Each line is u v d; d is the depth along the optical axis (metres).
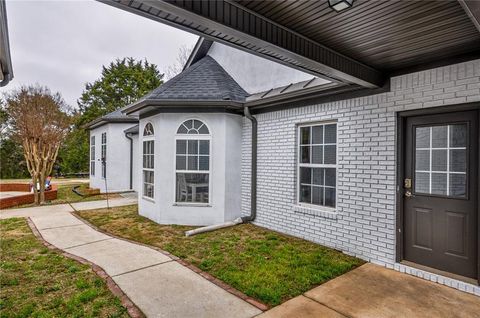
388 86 4.15
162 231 5.97
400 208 4.07
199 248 4.85
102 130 13.53
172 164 6.60
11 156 23.14
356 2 2.36
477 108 3.37
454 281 3.46
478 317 2.82
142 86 27.88
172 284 3.49
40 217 7.36
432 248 3.82
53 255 4.47
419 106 3.84
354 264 4.21
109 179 12.70
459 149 3.59
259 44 2.72
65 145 23.08
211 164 6.52
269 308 2.97
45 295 3.20
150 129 7.27
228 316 2.81
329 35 2.97
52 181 20.02
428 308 2.98
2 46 3.32
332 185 5.12
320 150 5.32
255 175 6.49
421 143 3.94
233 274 3.76
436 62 3.69
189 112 6.55
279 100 5.65
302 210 5.43
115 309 2.91
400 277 3.76
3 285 3.43
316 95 5.09
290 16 2.62
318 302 3.09
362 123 4.50
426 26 2.76
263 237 5.52
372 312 2.90
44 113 10.46
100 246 4.96
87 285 3.42
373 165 4.34
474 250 3.46
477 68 3.37
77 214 7.74
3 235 5.66
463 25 2.72
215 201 6.52
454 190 3.64
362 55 3.52
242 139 6.80
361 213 4.48
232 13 2.43
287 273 3.81
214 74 7.71
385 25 2.74
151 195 7.30
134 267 4.01
